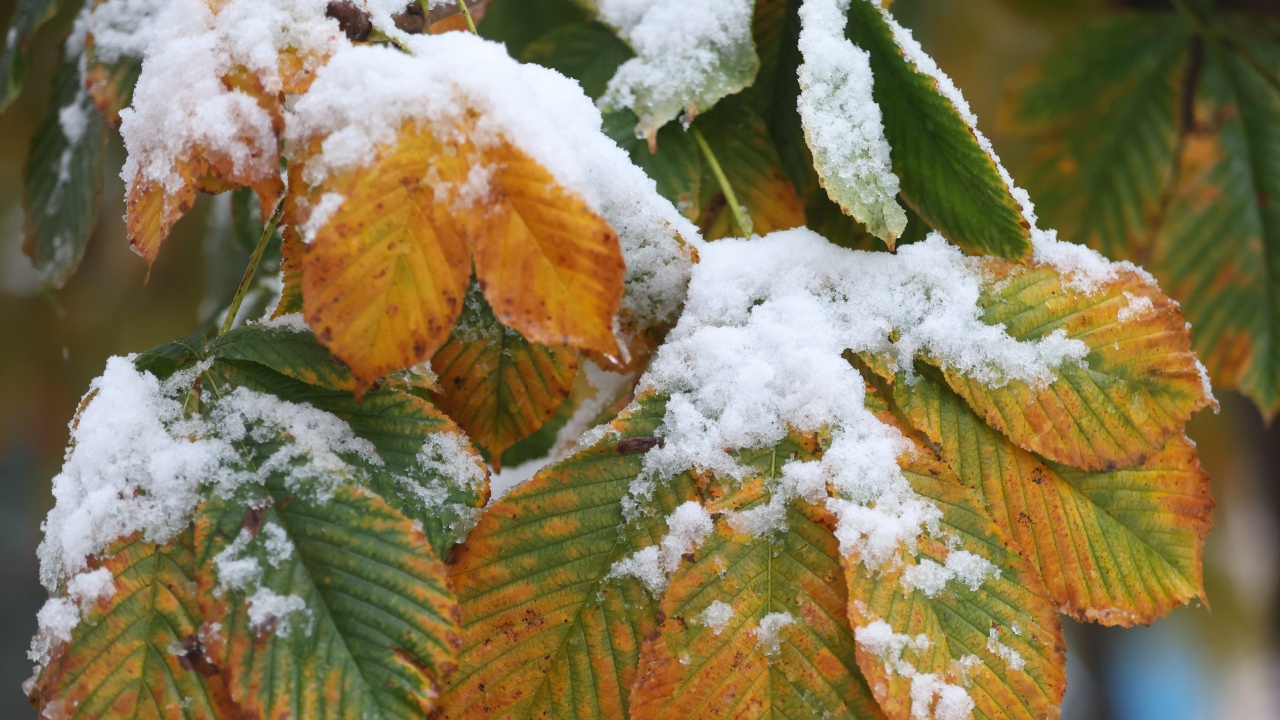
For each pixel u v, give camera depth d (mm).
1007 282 1130
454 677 1089
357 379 1058
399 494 1095
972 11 2059
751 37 1208
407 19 1149
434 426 1106
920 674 1077
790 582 1090
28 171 1315
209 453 1087
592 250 1051
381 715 1062
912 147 1147
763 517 1095
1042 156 1652
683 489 1103
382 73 1065
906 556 1089
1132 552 1120
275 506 1081
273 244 1282
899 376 1120
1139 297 1130
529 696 1091
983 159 1120
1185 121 1592
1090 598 1116
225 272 1381
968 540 1096
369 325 1057
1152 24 1609
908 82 1136
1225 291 1589
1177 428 1121
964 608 1088
